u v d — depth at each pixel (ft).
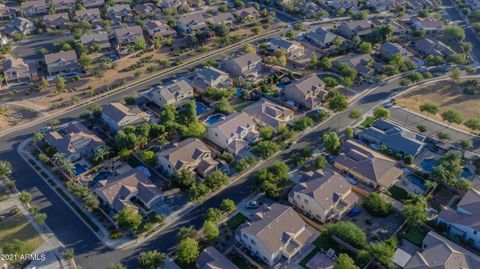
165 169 438.40
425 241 340.39
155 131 479.00
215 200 402.72
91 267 336.90
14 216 383.86
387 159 428.15
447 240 343.46
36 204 398.83
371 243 344.28
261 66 649.61
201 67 650.43
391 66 615.16
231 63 623.77
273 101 563.07
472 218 354.95
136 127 483.92
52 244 356.59
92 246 355.77
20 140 490.90
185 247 331.36
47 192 414.00
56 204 399.24
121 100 568.00
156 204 397.60
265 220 349.61
